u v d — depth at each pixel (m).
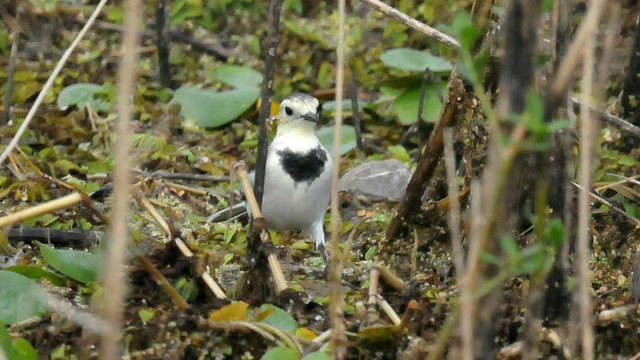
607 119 10.56
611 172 12.52
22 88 16.08
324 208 12.30
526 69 6.06
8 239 11.48
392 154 14.89
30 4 18.05
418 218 11.27
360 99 16.86
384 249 11.52
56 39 17.88
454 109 10.38
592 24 6.29
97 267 9.98
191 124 15.71
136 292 9.41
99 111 15.93
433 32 10.23
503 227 6.23
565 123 5.75
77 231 11.57
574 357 7.61
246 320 8.81
